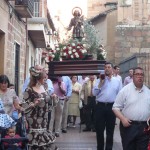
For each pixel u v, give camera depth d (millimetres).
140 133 7492
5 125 7387
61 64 10578
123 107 7680
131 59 24953
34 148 8008
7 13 13422
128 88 7605
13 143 7227
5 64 13219
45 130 8125
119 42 33000
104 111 9859
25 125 7902
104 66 10047
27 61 20453
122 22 33281
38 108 8023
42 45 25250
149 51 32812
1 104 7605
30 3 15492
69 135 13859
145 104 7516
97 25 37781
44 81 8555
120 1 33562
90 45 11508
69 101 15758
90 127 15016
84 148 11234
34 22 19078
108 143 9938
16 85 16297
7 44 13602
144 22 33156
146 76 23516
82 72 10383
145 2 33344
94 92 9945
